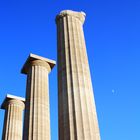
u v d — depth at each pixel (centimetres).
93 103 2064
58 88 2172
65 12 2559
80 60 2258
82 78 2145
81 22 2592
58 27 2541
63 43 2375
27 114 2698
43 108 2739
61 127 1959
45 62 3089
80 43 2381
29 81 2922
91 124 1934
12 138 3300
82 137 1858
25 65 3077
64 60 2261
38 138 2564
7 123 3431
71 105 1989
